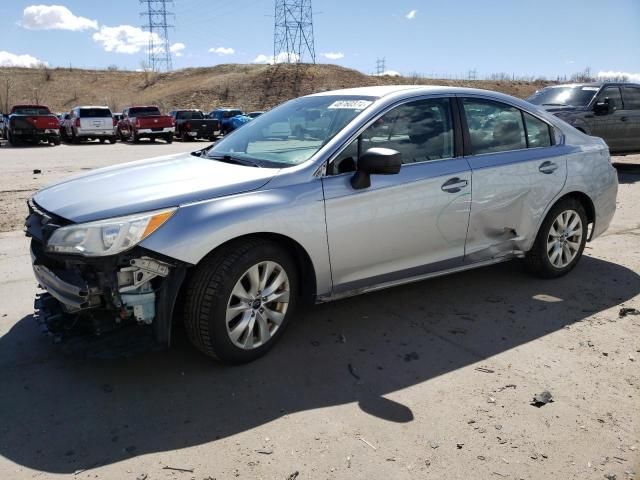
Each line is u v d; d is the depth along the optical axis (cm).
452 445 279
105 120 2583
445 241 429
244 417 302
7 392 325
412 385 336
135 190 342
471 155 441
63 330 342
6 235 669
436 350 380
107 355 324
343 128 386
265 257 348
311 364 360
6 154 1889
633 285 505
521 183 462
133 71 7881
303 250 366
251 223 335
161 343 327
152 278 319
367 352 376
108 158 1730
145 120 2592
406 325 418
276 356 369
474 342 392
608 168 534
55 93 7044
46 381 338
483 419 301
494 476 258
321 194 363
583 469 263
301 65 6919
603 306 456
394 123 405
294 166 368
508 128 470
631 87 1209
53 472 259
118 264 309
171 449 276
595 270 546
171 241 314
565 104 1177
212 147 463
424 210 407
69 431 290
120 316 319
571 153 501
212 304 330
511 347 385
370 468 263
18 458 269
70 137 2758
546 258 500
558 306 455
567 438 286
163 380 339
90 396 322
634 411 309
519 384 337
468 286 498
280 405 314
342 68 7031
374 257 395
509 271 538
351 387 333
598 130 1141
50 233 319
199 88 6519
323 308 448
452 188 420
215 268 331
